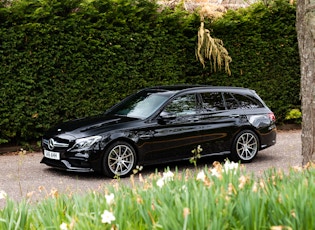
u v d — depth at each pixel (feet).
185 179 14.17
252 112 35.04
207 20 46.29
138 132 30.42
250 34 48.93
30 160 36.17
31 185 28.02
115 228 10.19
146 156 30.78
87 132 29.68
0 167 33.50
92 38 40.91
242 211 10.32
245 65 48.93
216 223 9.39
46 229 11.07
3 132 38.70
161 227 9.84
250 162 34.78
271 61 50.34
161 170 32.60
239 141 34.27
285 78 51.29
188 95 33.01
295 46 51.29
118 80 42.47
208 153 33.01
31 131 39.83
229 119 33.78
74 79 40.68
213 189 12.19
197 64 46.39
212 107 33.58
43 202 13.01
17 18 38.14
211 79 47.21
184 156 32.12
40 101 39.50
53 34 39.32
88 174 31.24
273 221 10.19
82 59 40.63
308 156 20.97
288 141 44.45
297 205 10.40
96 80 41.57
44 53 39.17
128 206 11.47
